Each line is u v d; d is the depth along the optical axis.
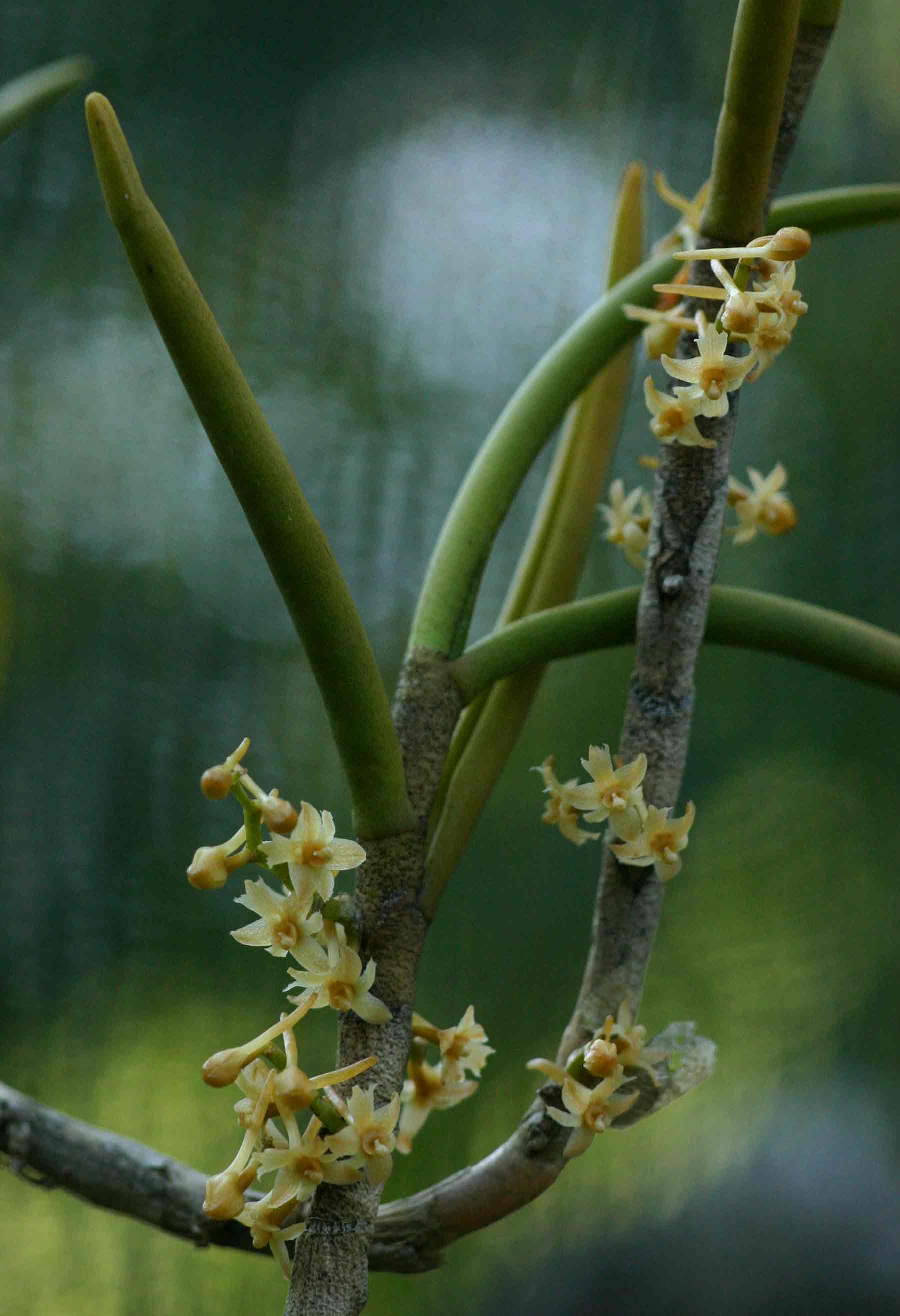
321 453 1.11
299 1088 0.47
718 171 0.48
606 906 0.49
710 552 0.49
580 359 0.51
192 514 1.11
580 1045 0.49
